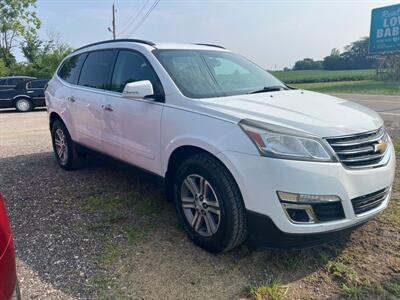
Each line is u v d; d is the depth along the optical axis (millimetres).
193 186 3182
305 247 2758
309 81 38688
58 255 3152
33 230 3623
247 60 4664
